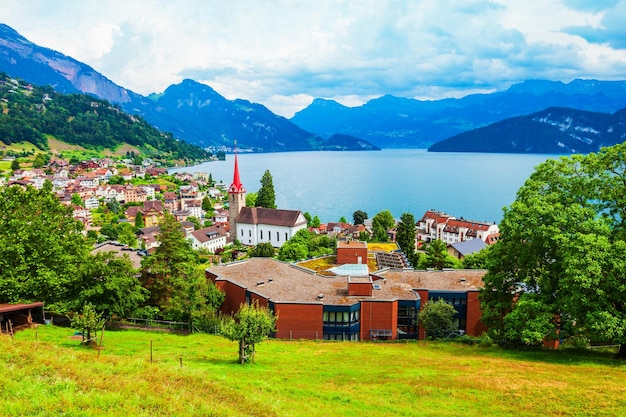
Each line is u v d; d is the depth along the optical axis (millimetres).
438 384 38312
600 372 41312
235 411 28297
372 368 43750
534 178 53094
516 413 32312
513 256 51406
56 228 60062
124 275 58719
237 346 53062
